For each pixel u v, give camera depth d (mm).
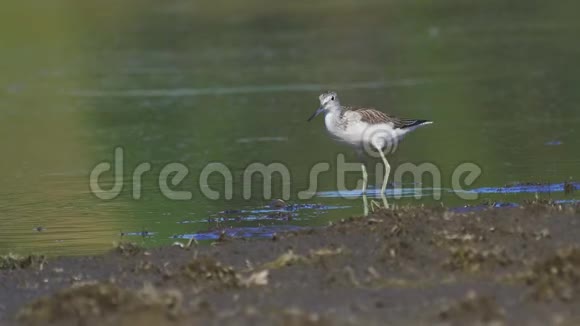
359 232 12234
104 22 39781
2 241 13914
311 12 40875
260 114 23875
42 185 17750
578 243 11359
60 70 31188
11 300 10867
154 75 29688
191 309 9734
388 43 33750
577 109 22938
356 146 17641
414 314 9570
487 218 12391
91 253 13078
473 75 27750
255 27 37812
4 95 27766
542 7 40312
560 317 9281
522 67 28641
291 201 15938
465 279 10547
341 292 10367
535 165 17641
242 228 14023
